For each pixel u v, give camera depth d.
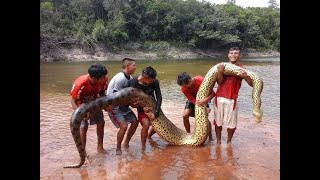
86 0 30.98
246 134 4.38
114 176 2.98
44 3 27.62
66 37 26.31
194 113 4.18
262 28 44.28
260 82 3.79
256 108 3.74
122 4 32.06
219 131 3.94
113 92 3.59
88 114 3.24
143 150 3.74
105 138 4.16
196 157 3.50
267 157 3.47
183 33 36.31
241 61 27.23
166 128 3.88
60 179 2.90
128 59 3.62
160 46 32.91
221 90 3.87
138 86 3.74
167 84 10.63
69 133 4.32
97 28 28.08
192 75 14.55
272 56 39.62
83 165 3.24
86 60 25.98
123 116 3.63
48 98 7.22
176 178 2.94
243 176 2.97
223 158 3.45
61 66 18.70
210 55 36.81
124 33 30.36
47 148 3.70
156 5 34.47
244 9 46.75
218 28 38.00
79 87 3.26
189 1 37.12
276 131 4.54
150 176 2.98
